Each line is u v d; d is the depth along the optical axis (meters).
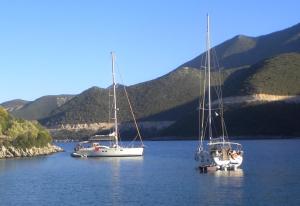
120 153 123.94
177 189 61.72
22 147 140.75
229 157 80.25
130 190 61.84
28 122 155.38
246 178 70.25
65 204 53.34
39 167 99.19
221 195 56.47
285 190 58.72
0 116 146.88
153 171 85.12
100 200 55.03
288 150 135.25
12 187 67.19
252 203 51.56
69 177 78.81
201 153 84.94
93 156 125.56
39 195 59.69
